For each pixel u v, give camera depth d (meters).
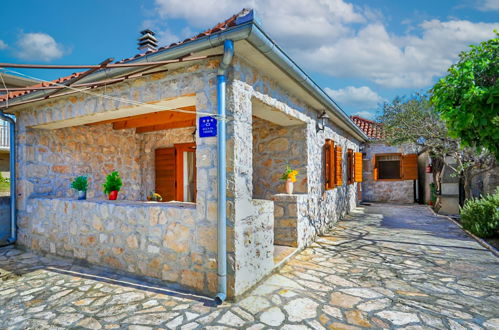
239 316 2.78
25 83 9.38
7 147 12.02
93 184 6.11
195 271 3.30
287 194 5.12
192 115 4.96
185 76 3.40
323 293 3.29
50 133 5.47
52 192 5.48
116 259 3.97
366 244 5.51
